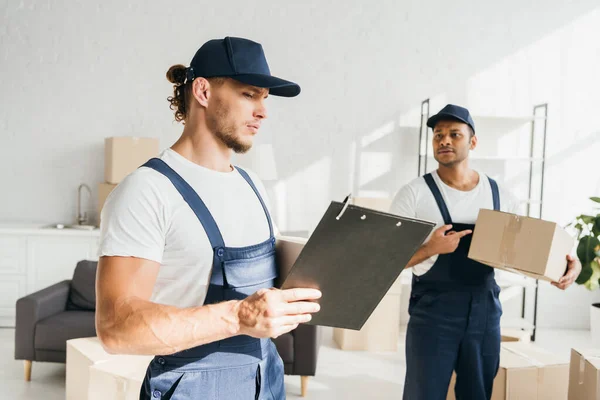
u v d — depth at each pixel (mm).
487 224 2342
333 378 3996
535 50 5566
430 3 5488
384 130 5523
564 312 5605
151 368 1342
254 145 5363
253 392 1375
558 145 5602
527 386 2791
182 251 1277
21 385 3691
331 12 5441
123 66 5332
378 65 5488
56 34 5281
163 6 5324
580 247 3305
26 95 5297
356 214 1092
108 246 1198
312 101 5473
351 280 1226
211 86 1333
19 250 4875
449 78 5523
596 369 2445
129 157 4945
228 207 1351
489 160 5531
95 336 3650
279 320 1084
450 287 2467
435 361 2426
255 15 5387
